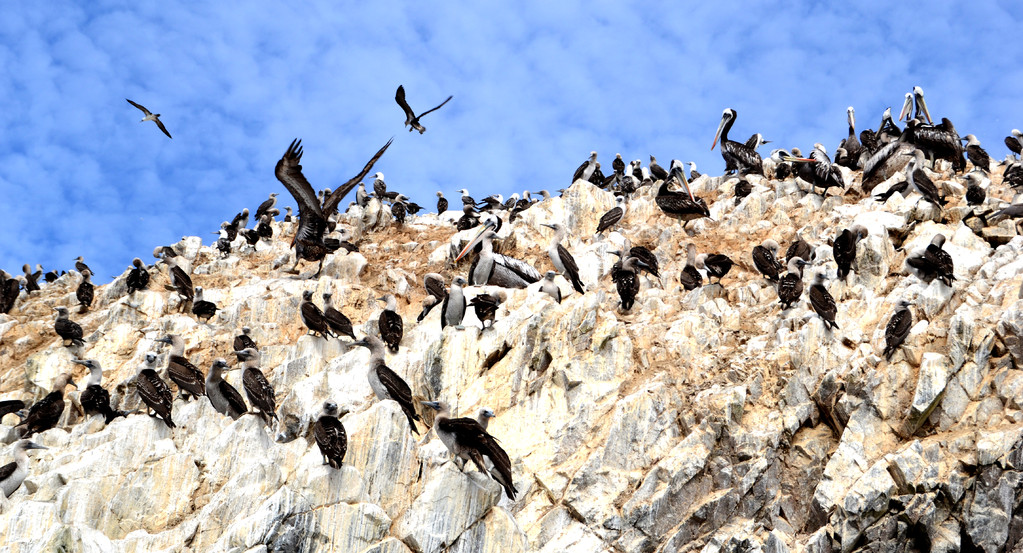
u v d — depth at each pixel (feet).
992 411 75.87
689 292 98.22
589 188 123.24
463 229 125.80
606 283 106.01
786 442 78.28
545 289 93.40
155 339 92.84
